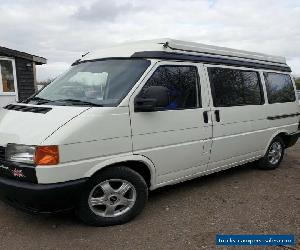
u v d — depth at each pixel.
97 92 4.16
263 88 6.02
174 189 5.32
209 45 5.17
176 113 4.43
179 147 4.49
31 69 15.34
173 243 3.64
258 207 4.65
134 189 4.10
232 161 5.50
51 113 3.74
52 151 3.41
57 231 3.88
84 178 3.65
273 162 6.60
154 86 3.97
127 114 3.92
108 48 4.99
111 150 3.82
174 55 4.55
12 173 3.54
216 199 4.93
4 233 3.82
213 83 5.01
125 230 3.92
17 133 3.59
